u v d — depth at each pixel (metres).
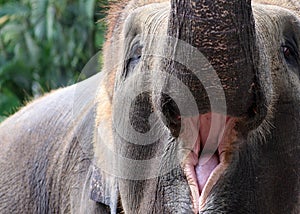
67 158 4.74
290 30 3.44
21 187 5.05
